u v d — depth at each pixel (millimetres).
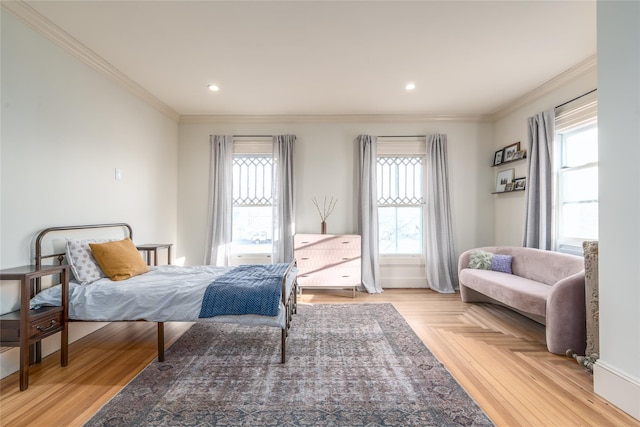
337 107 4344
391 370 2195
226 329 3023
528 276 3457
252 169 4781
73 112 2754
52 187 2547
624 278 1718
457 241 4719
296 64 3107
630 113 1663
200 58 2992
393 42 2709
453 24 2453
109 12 2299
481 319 3312
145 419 1656
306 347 2592
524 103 3998
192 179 4734
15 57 2232
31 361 2299
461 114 4656
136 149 3699
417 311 3590
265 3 2201
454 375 2139
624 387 1711
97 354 2479
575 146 3355
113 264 2725
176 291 2365
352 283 4316
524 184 4012
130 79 3438
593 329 2215
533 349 2564
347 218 4730
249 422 1631
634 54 1639
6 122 2174
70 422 1635
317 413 1707
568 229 3420
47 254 2488
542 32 2559
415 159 4785
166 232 4414
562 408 1759
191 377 2098
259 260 4750
